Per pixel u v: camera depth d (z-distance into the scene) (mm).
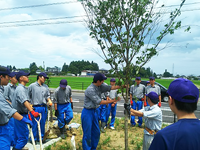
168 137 1112
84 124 3922
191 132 1096
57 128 5961
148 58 2990
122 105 11992
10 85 4551
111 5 3037
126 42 2969
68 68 165250
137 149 4527
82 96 16516
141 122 6391
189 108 1184
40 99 4625
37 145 4535
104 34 3121
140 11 2883
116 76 3131
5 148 2693
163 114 9391
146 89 6258
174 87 1252
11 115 2682
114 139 5219
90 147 3990
